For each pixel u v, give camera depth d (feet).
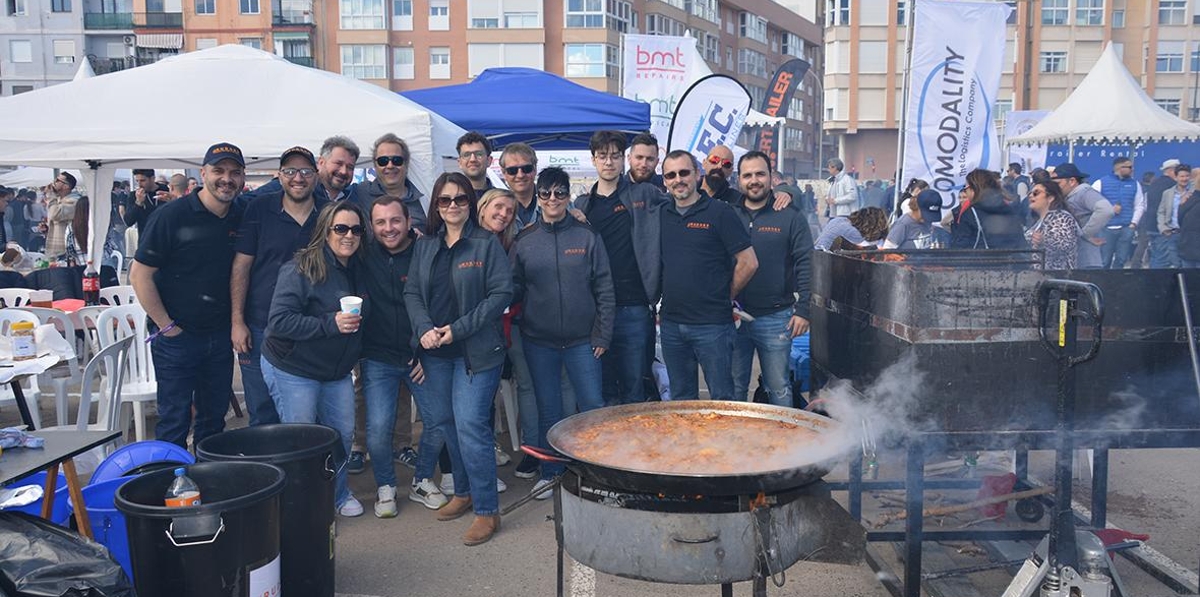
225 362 15.89
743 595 12.25
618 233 16.31
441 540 14.40
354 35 157.89
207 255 15.01
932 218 27.50
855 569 13.02
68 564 8.50
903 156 30.42
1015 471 14.03
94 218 25.62
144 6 165.48
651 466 8.83
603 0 160.04
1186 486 16.38
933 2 28.63
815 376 13.82
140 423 18.43
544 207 15.19
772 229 16.44
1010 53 161.07
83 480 15.12
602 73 161.79
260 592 9.56
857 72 167.73
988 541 12.51
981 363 9.73
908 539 10.36
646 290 16.20
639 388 16.80
